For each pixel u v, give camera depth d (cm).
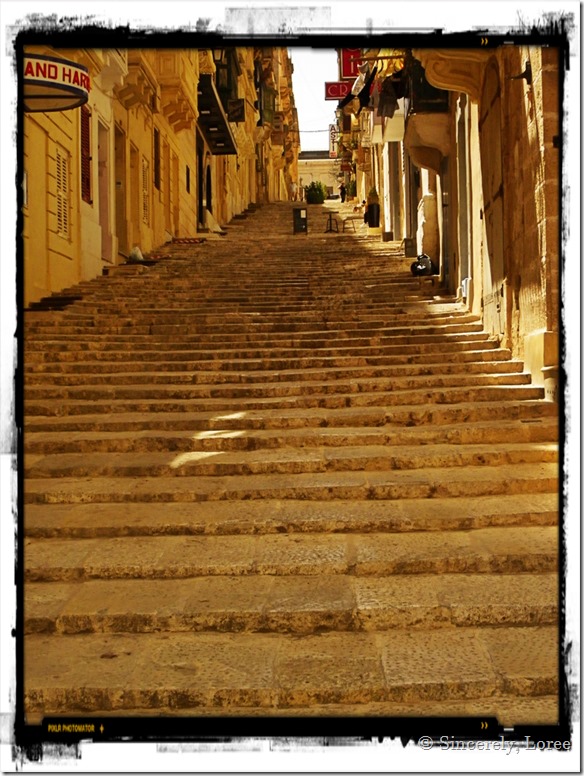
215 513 545
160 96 2075
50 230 1220
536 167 743
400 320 1088
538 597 421
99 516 545
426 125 1259
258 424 736
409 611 411
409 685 348
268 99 4753
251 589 445
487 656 375
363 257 1758
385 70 1430
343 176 5538
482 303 1015
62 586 460
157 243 2016
